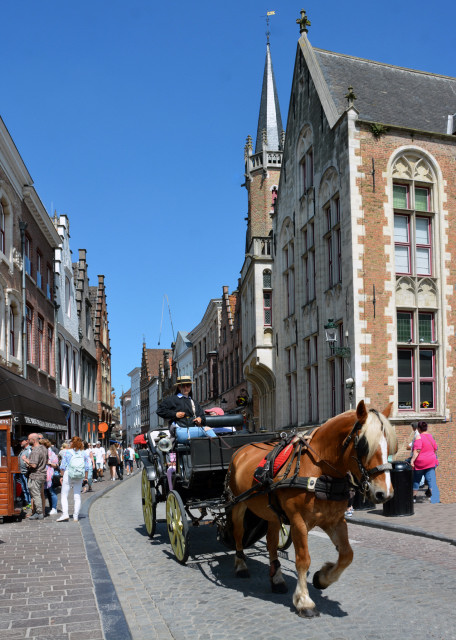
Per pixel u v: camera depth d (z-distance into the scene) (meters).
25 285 22.05
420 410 17.28
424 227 18.27
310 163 21.50
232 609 5.75
